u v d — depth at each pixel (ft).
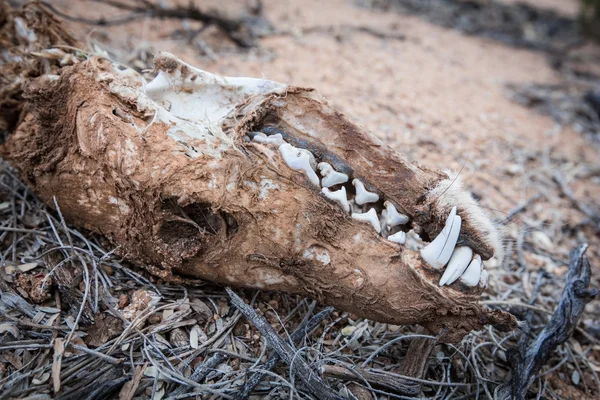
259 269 0.70
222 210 0.67
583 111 1.78
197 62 1.32
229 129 0.72
